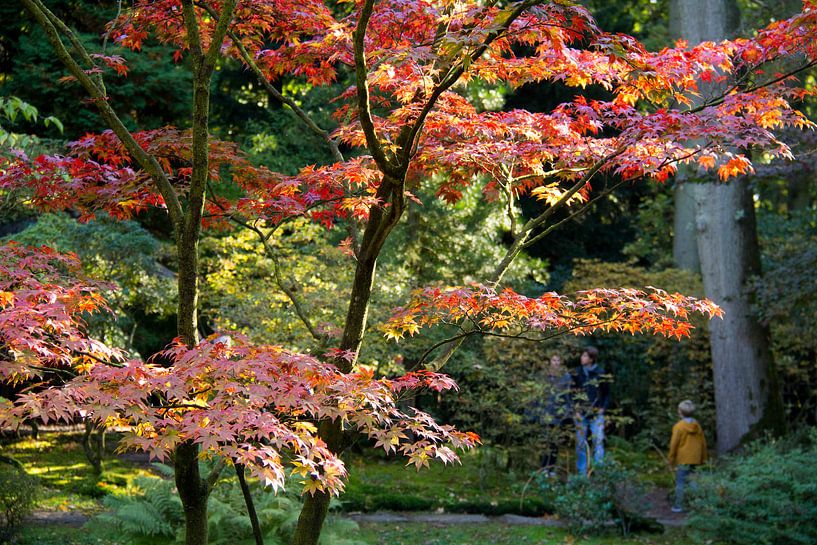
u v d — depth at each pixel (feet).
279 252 37.01
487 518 31.53
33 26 43.52
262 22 18.48
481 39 11.94
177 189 18.10
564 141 17.31
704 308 14.84
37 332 11.13
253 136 49.93
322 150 49.29
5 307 12.02
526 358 36.06
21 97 41.86
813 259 36.35
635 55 13.61
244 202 17.34
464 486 36.09
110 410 9.86
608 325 15.26
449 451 12.09
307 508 15.94
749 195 42.50
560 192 19.11
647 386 48.11
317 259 38.01
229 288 35.70
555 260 59.21
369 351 34.83
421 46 14.61
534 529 30.04
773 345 46.60
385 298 35.42
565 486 31.73
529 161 17.79
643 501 30.32
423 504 32.30
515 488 35.55
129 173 17.15
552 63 15.71
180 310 14.05
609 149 16.75
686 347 46.34
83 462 33.83
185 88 45.32
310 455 10.81
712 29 41.32
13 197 23.03
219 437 9.82
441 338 38.68
